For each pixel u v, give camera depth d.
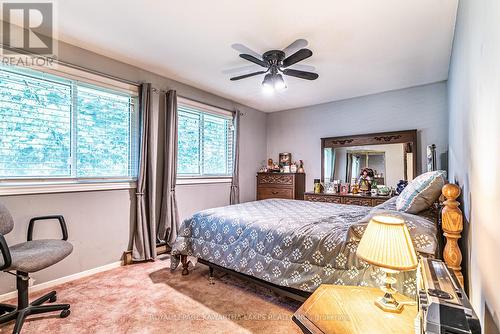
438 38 2.34
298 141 4.85
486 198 1.03
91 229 2.67
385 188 3.70
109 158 2.88
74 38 2.42
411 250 1.16
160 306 2.01
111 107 2.91
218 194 4.18
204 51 2.66
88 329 1.72
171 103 3.32
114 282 2.45
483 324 1.08
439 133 3.44
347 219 2.21
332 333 1.03
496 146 0.88
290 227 2.02
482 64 1.10
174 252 2.59
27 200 2.25
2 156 2.15
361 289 1.40
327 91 3.89
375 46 2.50
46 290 2.28
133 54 2.75
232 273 2.28
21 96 2.26
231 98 4.31
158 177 3.31
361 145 4.07
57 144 2.47
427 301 0.81
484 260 1.06
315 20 2.09
